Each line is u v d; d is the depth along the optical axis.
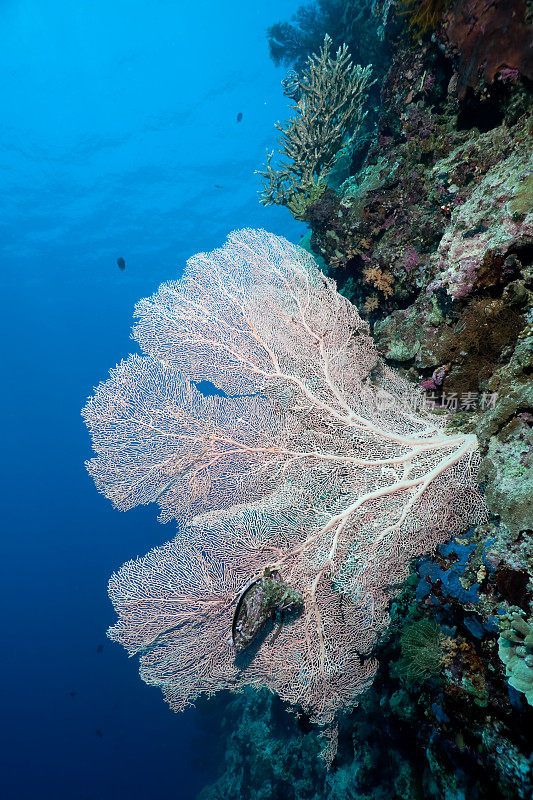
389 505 3.12
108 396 3.95
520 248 2.88
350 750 5.95
